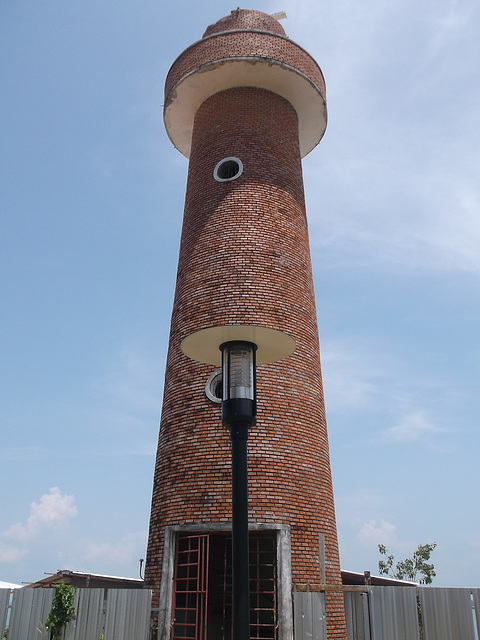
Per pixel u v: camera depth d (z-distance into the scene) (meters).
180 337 14.27
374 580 19.44
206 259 14.72
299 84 16.95
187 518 12.16
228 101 16.86
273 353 8.02
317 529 12.34
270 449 12.54
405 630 11.68
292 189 16.11
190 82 16.92
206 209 15.47
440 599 11.73
